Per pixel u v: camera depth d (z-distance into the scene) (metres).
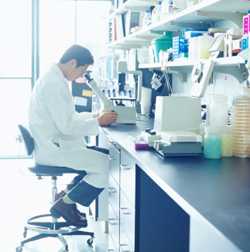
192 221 1.16
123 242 2.42
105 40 5.73
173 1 2.82
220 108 2.10
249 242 0.88
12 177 5.20
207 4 2.19
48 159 3.00
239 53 2.04
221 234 0.94
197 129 2.23
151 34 3.78
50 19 5.93
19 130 3.01
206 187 1.41
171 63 3.05
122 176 2.44
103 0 6.02
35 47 5.93
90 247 3.21
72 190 3.04
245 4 2.20
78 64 3.05
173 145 2.00
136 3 3.93
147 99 3.93
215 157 1.99
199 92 2.43
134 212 2.09
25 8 5.89
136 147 2.21
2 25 5.91
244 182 1.49
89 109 4.44
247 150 2.02
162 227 2.08
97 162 3.01
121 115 3.38
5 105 6.11
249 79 2.28
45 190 4.69
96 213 3.59
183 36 2.99
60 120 2.99
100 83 5.57
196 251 1.12
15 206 4.11
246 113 2.01
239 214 1.09
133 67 4.10
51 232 3.09
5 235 3.37
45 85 3.00
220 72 2.83
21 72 6.06
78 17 5.99
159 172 1.66
